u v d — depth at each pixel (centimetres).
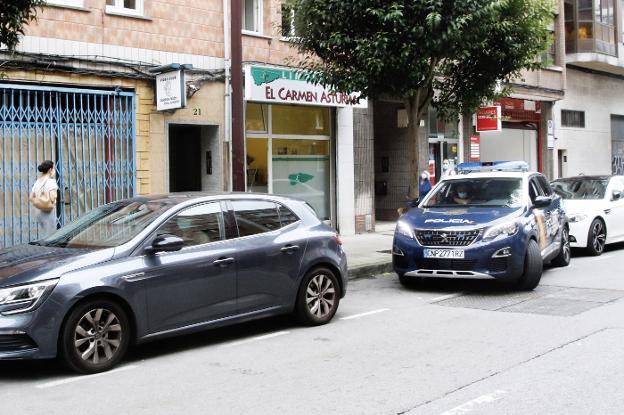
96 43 1230
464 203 1066
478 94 1375
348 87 1188
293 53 1545
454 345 680
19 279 593
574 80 2591
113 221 705
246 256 721
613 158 2823
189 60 1365
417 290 1027
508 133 2344
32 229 1155
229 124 1425
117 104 1260
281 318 844
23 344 582
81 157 1213
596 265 1237
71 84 1193
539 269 979
